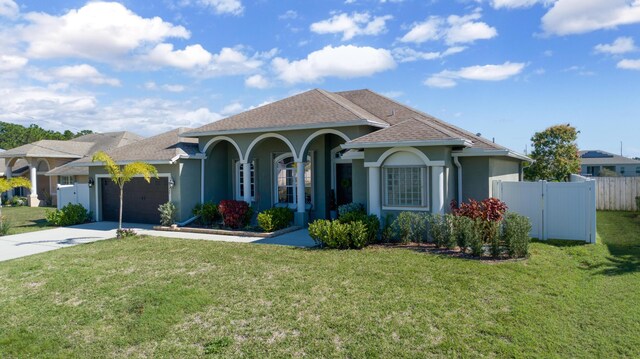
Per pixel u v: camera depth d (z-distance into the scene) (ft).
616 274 32.50
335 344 21.40
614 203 80.28
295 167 67.41
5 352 21.79
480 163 48.60
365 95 75.66
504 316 23.97
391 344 21.12
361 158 51.72
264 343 21.80
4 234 60.70
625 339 21.24
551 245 43.62
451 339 21.44
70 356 21.29
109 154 73.36
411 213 44.11
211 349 21.30
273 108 68.13
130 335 23.30
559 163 110.52
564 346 20.59
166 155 64.23
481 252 37.50
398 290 28.66
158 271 35.53
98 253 43.73
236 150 71.67
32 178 117.29
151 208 68.85
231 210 58.59
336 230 42.78
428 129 46.60
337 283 30.60
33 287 32.35
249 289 29.89
